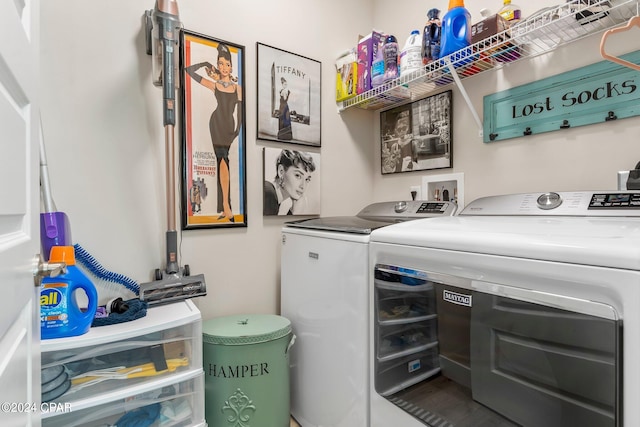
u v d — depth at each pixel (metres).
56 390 0.92
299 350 1.47
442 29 1.44
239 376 1.29
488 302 0.79
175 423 1.12
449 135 1.70
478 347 0.82
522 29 1.20
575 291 0.64
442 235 0.88
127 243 1.35
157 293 1.23
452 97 1.70
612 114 1.17
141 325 1.07
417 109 1.86
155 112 1.42
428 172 1.82
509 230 0.81
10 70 0.50
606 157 1.19
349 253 1.18
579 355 0.63
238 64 1.62
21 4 0.58
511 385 0.76
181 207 1.47
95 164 1.29
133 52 1.37
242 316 1.54
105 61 1.31
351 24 2.06
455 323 0.87
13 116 0.52
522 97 1.42
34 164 0.65
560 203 1.10
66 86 1.23
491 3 1.51
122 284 1.34
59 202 1.22
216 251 1.57
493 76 1.52
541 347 0.69
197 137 1.51
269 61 1.72
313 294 1.38
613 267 0.58
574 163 1.27
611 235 0.66
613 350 0.58
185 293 1.28
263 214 1.71
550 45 1.31
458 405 0.87
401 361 1.01
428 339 0.94
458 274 0.85
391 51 1.68
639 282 0.55
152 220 1.41
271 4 1.74
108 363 1.07
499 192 1.51
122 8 1.35
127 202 1.35
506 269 0.74
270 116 1.73
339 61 1.96
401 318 1.00
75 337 0.97
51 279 0.97
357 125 2.09
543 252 0.67
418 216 1.54
